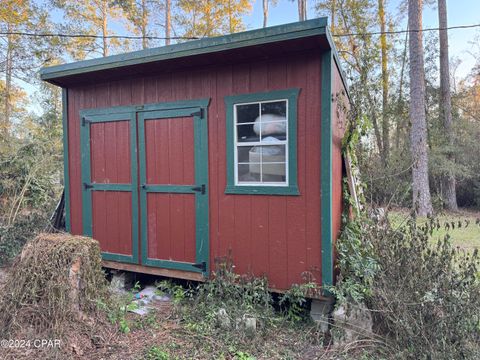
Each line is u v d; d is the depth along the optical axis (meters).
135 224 4.16
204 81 3.73
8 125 12.24
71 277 2.72
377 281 2.84
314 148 3.21
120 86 4.25
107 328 2.81
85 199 4.52
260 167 3.51
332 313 3.05
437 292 2.51
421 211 8.75
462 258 2.99
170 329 3.06
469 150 11.77
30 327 2.56
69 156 4.66
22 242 5.63
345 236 3.48
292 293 3.18
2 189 6.76
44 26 10.71
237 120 3.59
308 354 2.71
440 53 12.31
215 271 3.64
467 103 13.62
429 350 2.37
